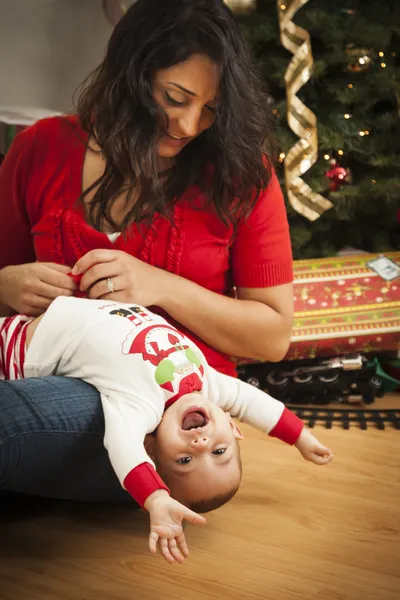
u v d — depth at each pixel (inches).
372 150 128.3
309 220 128.2
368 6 129.5
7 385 67.1
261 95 72.6
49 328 71.8
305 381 111.6
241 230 80.3
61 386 68.5
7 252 82.9
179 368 70.1
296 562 71.5
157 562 70.9
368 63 125.2
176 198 76.5
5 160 80.7
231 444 69.4
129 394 67.5
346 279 121.6
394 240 139.3
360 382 112.7
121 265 74.2
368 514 80.6
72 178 77.4
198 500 68.3
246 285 82.8
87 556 71.6
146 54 65.9
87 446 68.9
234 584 67.7
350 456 94.4
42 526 76.7
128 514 79.5
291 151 120.6
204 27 65.6
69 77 164.6
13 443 65.0
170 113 68.0
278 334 82.7
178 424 67.9
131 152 69.5
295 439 75.7
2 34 157.5
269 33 122.0
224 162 73.0
